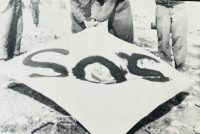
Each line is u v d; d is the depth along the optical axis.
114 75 2.12
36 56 2.28
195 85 2.70
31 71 2.06
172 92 2.04
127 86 2.00
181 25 2.65
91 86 1.92
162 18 2.77
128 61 2.34
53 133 1.73
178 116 2.07
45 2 10.48
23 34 4.62
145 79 2.14
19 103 2.10
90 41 2.53
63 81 1.94
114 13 3.06
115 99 1.83
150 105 1.85
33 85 1.88
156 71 2.28
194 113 2.13
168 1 2.66
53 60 2.21
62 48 2.41
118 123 1.64
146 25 6.47
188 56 3.74
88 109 1.70
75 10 3.14
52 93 1.81
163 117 2.05
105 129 1.58
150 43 4.55
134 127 1.88
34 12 5.52
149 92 1.98
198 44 4.45
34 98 2.21
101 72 2.13
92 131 1.56
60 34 4.92
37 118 1.90
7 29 3.05
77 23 3.26
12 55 3.22
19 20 3.18
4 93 2.24
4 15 3.04
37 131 1.76
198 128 1.91
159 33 2.84
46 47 2.45
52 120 1.88
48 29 5.32
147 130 1.84
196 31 5.46
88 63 2.21
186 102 2.30
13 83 2.43
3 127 1.77
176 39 2.70
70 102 1.74
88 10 3.37
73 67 2.14
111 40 2.60
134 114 1.74
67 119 1.91
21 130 1.76
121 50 2.48
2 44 3.06
